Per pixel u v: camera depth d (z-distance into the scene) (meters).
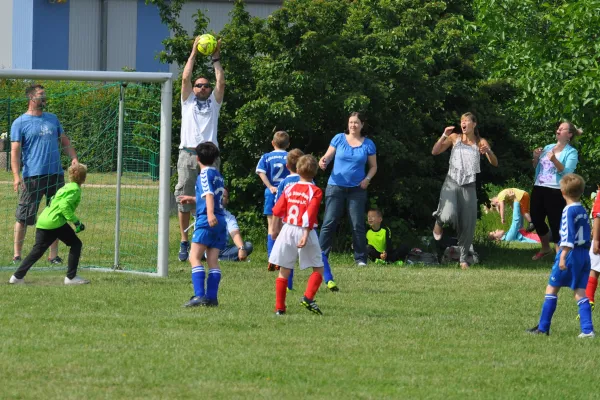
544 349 22.86
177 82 46.31
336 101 43.88
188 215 38.56
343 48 46.16
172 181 46.75
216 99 37.31
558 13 51.41
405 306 29.02
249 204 46.44
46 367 19.02
